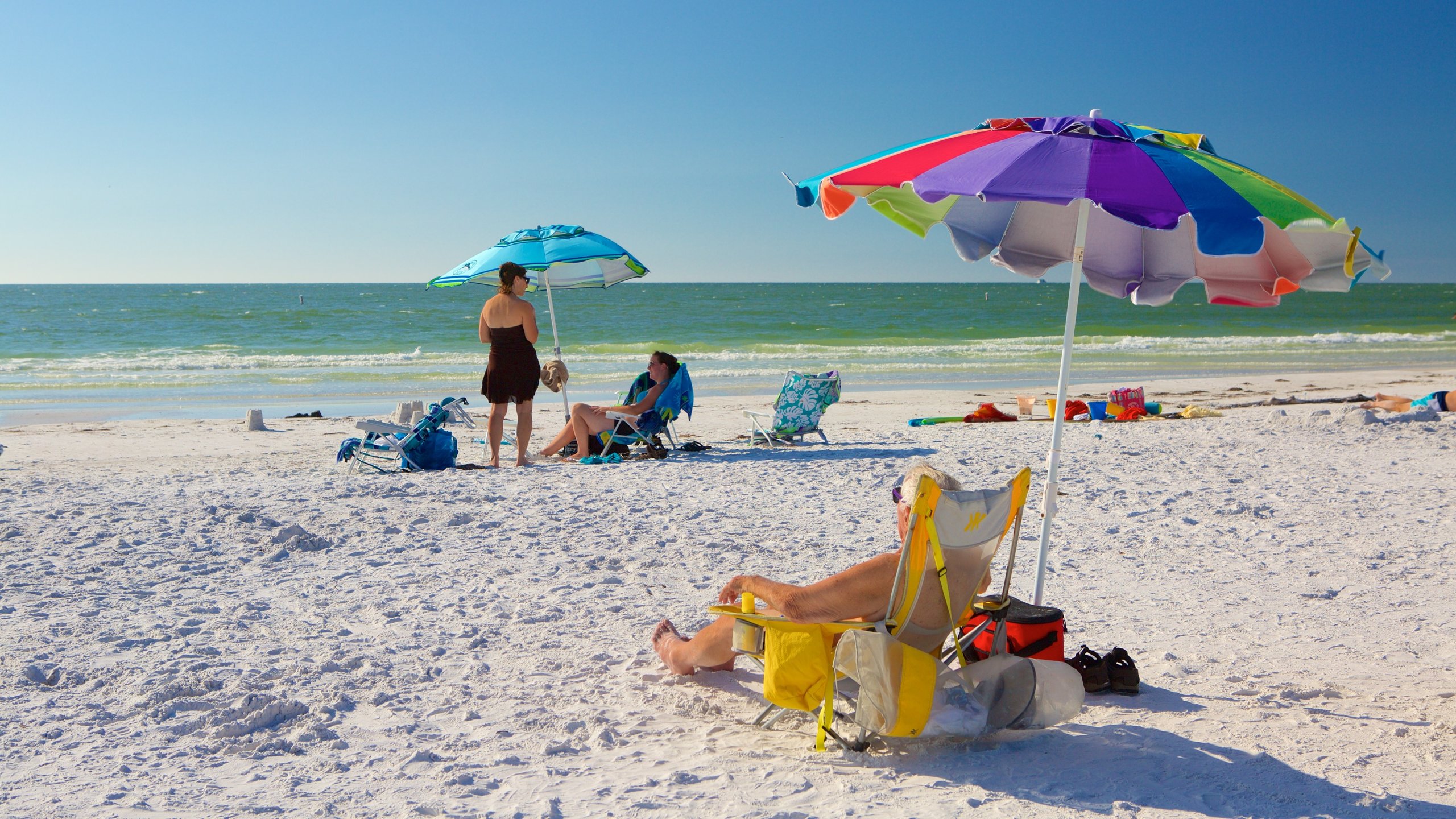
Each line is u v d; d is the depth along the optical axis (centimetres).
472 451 1091
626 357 2825
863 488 823
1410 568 544
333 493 761
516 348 921
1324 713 334
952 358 2838
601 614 467
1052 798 268
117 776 279
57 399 1812
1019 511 314
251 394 1908
